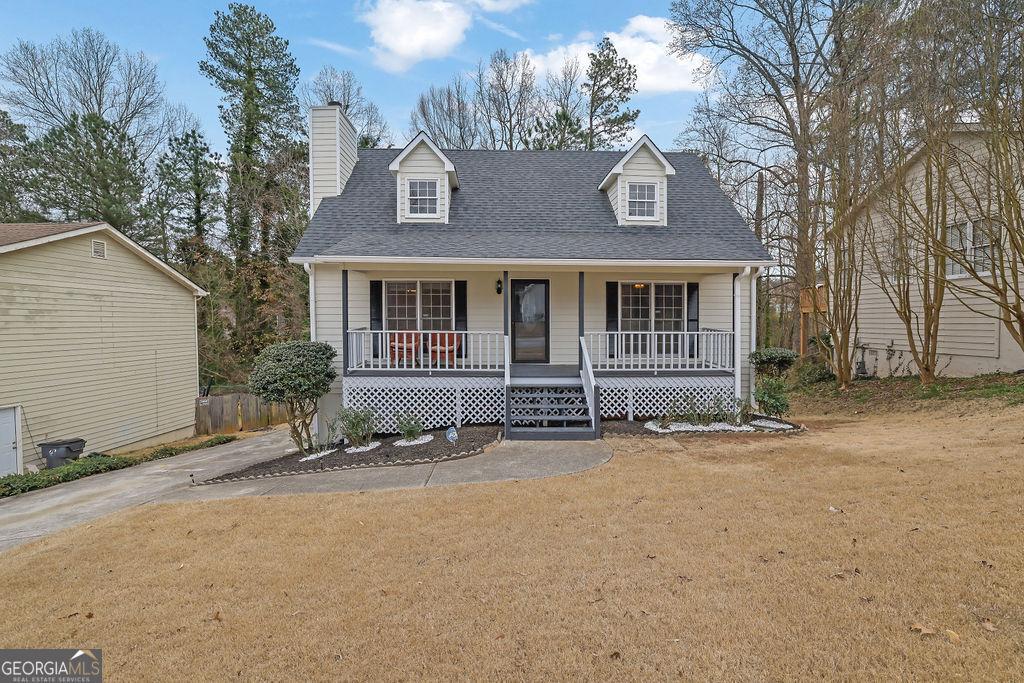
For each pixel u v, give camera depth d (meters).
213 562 4.42
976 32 10.12
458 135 28.66
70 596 3.93
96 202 20.55
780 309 25.25
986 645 2.88
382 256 9.70
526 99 28.05
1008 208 9.93
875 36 12.86
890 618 3.18
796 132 19.64
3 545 5.46
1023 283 11.51
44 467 11.04
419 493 6.12
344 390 10.23
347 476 7.18
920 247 12.98
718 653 2.95
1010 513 4.55
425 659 3.02
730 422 9.68
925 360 12.66
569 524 4.96
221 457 11.38
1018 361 11.65
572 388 10.16
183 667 3.04
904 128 11.75
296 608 3.63
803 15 19.41
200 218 24.05
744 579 3.74
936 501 4.98
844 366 14.98
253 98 23.69
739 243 11.29
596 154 14.60
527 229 11.55
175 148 23.16
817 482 5.89
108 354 13.22
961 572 3.65
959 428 8.46
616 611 3.42
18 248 10.64
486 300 11.69
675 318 11.90
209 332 22.66
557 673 2.86
